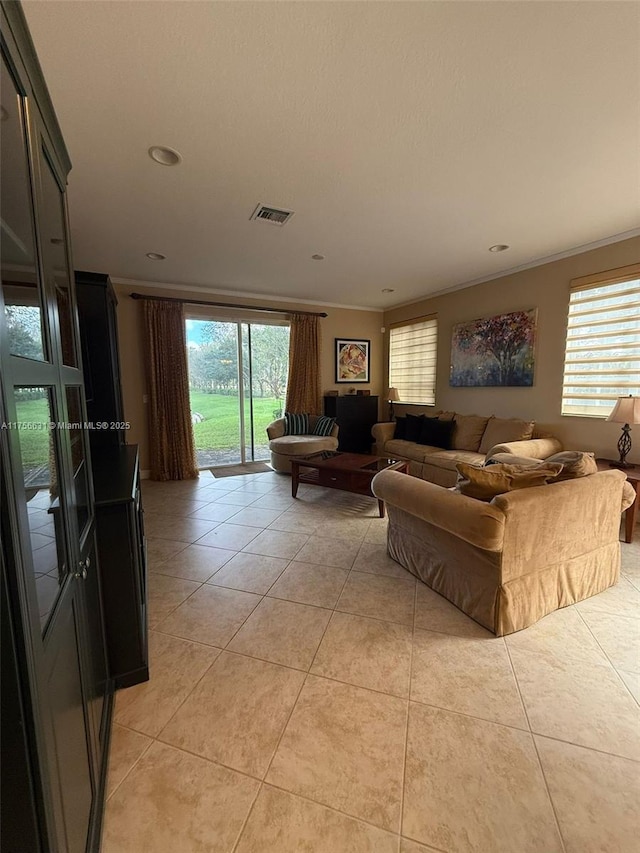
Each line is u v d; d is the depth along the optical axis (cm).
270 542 288
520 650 170
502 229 300
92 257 360
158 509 365
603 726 132
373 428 536
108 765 119
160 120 171
